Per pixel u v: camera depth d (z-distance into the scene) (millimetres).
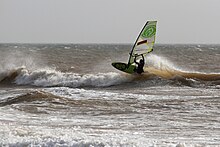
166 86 106188
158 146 42125
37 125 57719
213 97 83250
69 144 42781
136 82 112250
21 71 130500
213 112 67438
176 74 118188
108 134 50344
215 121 60438
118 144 42281
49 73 125812
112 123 59312
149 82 110812
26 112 68750
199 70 156750
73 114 67188
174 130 54281
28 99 79562
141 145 42094
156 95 88438
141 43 112438
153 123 59188
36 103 76312
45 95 82000
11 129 52438
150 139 47625
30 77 127000
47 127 55844
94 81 116875
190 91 95688
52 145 42875
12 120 61469
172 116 64625
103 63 175125
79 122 60219
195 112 67688
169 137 49719
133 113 67625
